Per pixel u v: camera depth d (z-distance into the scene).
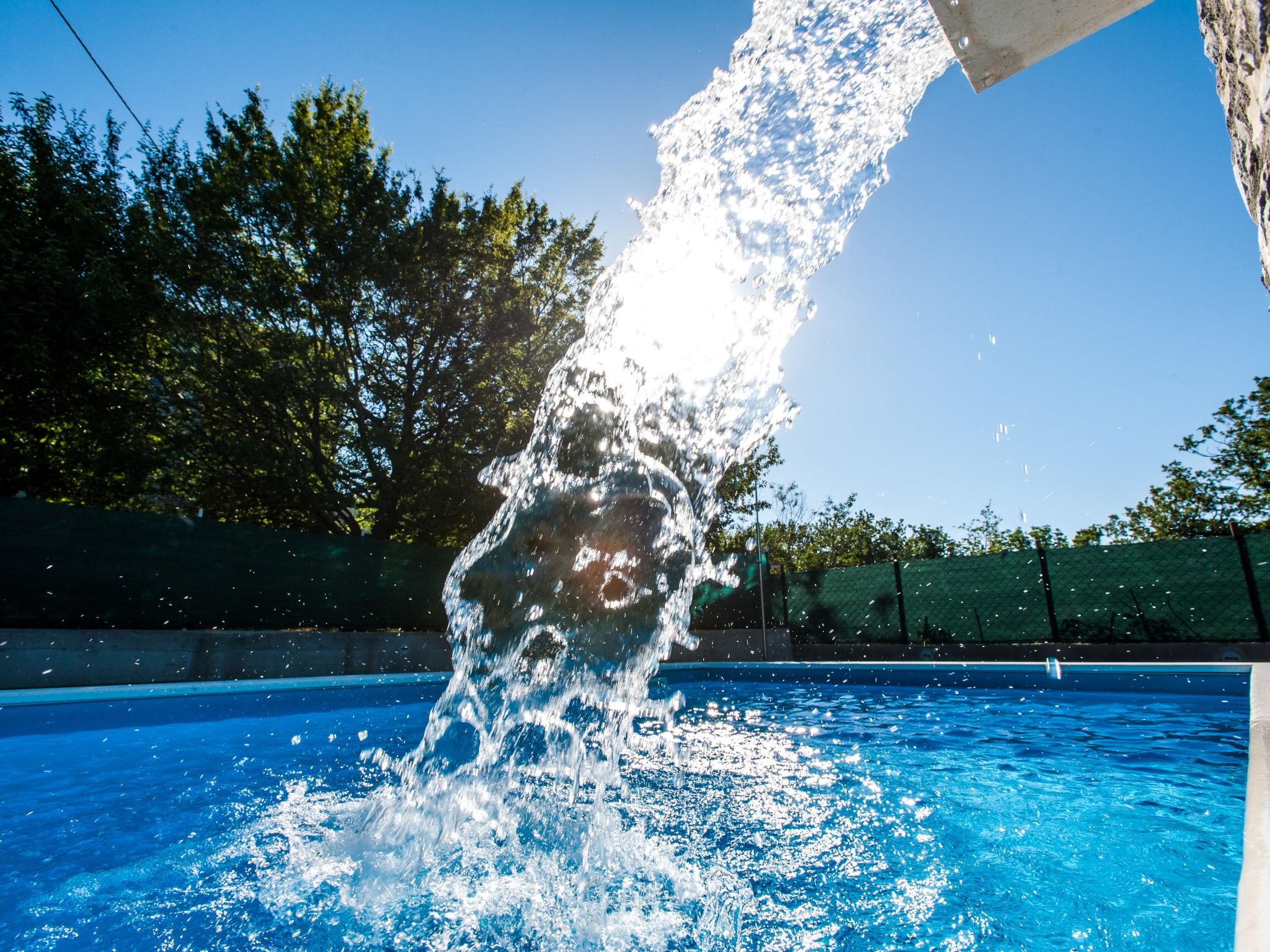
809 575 8.47
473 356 11.12
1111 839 1.73
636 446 2.69
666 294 2.55
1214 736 3.19
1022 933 1.20
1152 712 3.93
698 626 8.64
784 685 6.00
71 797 2.34
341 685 4.72
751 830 1.87
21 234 7.37
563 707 2.92
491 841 1.81
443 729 3.05
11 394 7.30
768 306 2.36
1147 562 6.30
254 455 9.07
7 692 3.60
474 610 3.14
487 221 11.72
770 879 1.51
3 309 6.83
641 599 2.75
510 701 3.01
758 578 8.77
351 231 10.27
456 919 1.34
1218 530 10.23
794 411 2.31
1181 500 10.73
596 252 13.14
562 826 1.92
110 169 9.05
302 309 10.28
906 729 3.62
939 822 1.92
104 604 5.10
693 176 2.48
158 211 9.31
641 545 2.71
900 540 19.06
